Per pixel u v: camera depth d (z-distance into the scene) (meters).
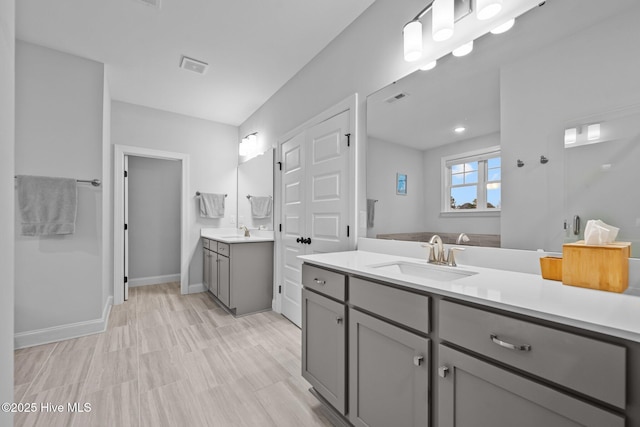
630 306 0.70
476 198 1.31
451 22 1.30
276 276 3.08
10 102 0.82
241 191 4.16
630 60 0.89
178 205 4.63
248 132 3.96
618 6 0.92
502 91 1.22
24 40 2.23
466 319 0.82
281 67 2.66
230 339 2.33
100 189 2.54
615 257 0.82
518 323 0.71
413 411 0.97
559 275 0.98
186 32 2.15
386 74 1.78
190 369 1.86
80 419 1.39
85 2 1.83
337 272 1.35
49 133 2.33
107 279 2.98
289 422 1.38
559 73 1.05
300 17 2.00
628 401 0.55
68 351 2.11
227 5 1.88
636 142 0.88
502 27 1.21
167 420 1.39
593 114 0.97
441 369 0.88
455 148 1.40
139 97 3.31
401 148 1.67
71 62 2.43
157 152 3.65
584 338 0.61
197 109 3.69
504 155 1.21
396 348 1.04
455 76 1.40
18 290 2.20
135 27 2.09
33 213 2.24
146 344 2.23
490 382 0.76
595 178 0.96
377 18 1.85
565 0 1.04
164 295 3.72
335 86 2.22
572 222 1.01
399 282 1.02
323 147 2.32
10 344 0.81
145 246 4.35
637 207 0.88
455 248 1.31
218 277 3.27
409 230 1.61
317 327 1.48
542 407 0.67
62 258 2.37
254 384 1.70
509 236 1.20
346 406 1.28
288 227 2.88
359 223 1.98
